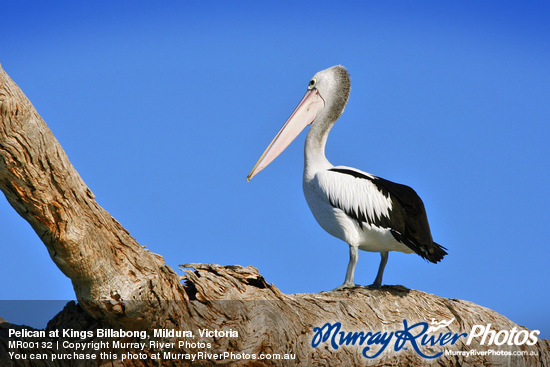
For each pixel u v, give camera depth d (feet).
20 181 22.77
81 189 25.20
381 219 45.03
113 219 27.32
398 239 44.98
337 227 46.93
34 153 22.50
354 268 46.16
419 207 45.91
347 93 52.29
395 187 46.83
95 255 25.48
